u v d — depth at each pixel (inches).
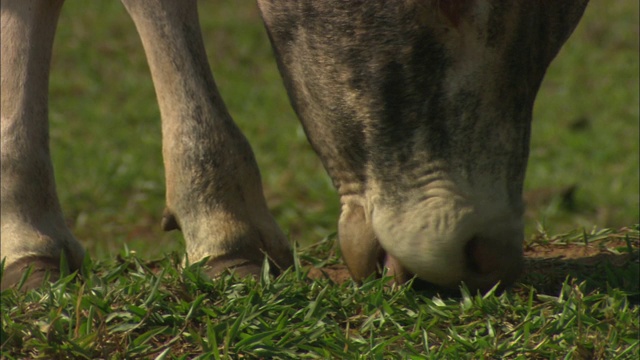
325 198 593.0
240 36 909.8
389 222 238.2
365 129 234.8
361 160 239.9
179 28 265.1
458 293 254.1
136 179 617.9
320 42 232.2
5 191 274.1
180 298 241.1
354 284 249.4
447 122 229.0
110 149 672.4
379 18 224.5
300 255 300.8
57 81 810.2
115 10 946.1
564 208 576.7
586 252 308.7
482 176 230.8
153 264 306.7
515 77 226.1
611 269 274.1
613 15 965.2
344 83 233.1
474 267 238.2
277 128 725.3
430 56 225.0
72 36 889.5
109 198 588.4
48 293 240.2
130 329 224.8
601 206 580.1
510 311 243.3
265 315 236.5
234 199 265.7
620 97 782.5
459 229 230.5
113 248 501.7
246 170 267.4
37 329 222.1
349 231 248.4
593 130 715.4
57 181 607.8
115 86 812.0
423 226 233.5
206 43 896.3
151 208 577.9
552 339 232.5
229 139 266.4
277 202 586.2
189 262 263.0
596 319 244.4
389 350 227.5
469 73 224.8
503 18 221.0
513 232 233.9
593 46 902.4
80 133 706.8
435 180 232.2
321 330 226.8
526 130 232.1
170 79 266.1
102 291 242.2
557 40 228.4
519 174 233.6
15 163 274.8
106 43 882.8
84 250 283.7
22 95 276.7
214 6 978.1
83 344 218.7
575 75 841.5
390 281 249.0
